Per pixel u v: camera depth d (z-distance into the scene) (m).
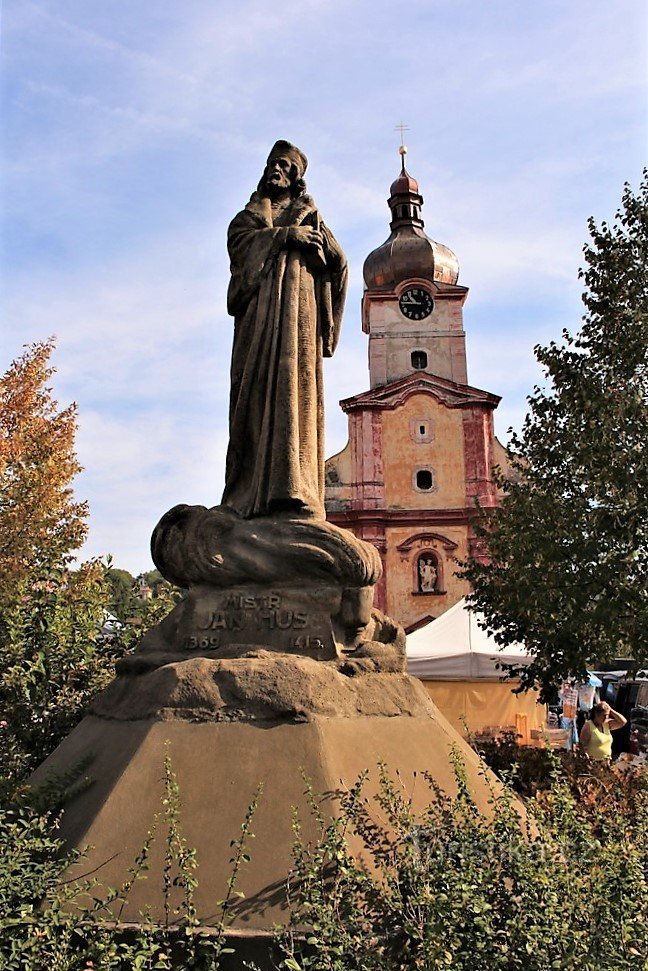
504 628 16.66
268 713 4.96
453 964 3.30
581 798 7.17
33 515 19.73
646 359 14.56
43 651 8.52
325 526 5.91
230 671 5.11
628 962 3.38
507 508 16.33
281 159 7.10
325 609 5.71
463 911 3.50
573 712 18.23
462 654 19.22
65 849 4.42
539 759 11.84
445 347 44.75
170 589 10.40
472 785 5.27
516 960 3.35
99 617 9.69
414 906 3.62
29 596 9.47
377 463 41.72
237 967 3.83
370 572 5.85
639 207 15.41
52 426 21.89
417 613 40.06
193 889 4.01
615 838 4.49
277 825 4.39
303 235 6.55
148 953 3.54
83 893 3.86
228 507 6.32
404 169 51.00
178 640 5.75
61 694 8.52
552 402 15.70
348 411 42.78
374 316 45.34
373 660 5.65
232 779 4.63
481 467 41.38
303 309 6.48
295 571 5.80
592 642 14.47
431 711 5.71
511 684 19.69
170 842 4.07
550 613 14.50
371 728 5.20
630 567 13.67
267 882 4.13
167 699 5.04
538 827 4.32
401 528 41.00
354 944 3.55
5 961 3.54
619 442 14.26
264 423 6.25
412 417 42.16
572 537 14.52
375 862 4.17
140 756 4.77
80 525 20.08
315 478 6.32
